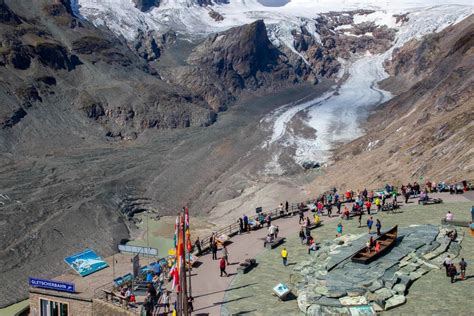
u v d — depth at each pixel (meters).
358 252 42.25
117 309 39.66
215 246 47.34
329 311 35.66
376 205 58.03
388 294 37.09
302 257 46.47
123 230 103.06
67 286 43.25
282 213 59.72
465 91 115.12
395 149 106.31
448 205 57.72
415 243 44.69
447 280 39.94
